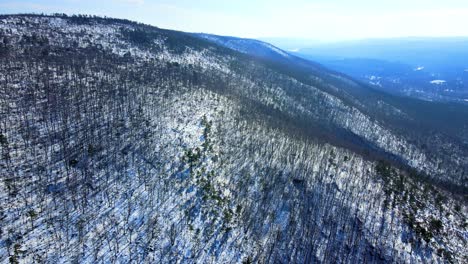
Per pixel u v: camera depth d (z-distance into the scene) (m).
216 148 65.19
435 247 53.25
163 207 48.12
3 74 77.31
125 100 77.25
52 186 46.59
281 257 47.28
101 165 53.16
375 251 51.34
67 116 64.12
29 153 51.62
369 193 64.88
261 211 53.72
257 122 87.62
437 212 64.38
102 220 43.72
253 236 48.75
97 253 38.94
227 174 58.78
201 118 77.06
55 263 36.50
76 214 43.66
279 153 72.38
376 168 76.62
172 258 41.16
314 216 56.00
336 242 51.94
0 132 53.09
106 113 69.06
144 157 57.34
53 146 54.81
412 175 85.88
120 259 39.06
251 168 63.47
